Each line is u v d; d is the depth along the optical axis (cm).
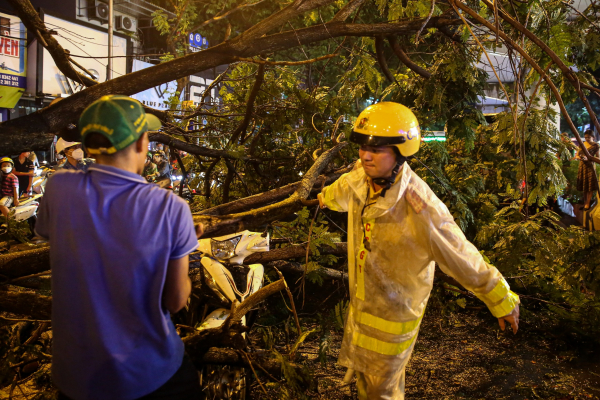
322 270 409
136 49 1627
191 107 568
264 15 1498
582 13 358
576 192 857
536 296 471
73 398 154
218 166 563
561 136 448
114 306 149
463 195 503
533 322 433
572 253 376
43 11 1269
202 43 1603
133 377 154
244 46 334
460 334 415
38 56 1255
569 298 403
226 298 275
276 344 381
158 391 162
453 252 190
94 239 146
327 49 1344
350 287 221
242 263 306
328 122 514
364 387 218
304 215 326
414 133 192
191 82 1659
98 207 148
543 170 408
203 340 240
